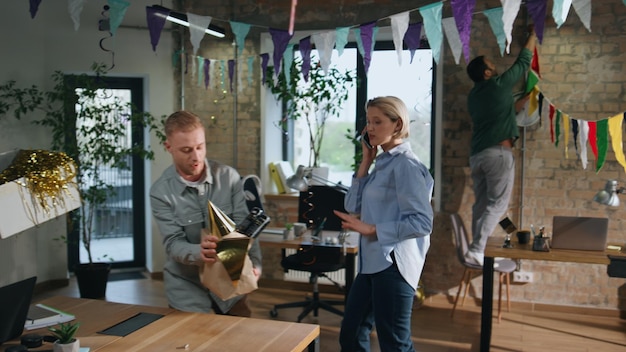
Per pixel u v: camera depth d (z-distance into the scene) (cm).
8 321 208
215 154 634
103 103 658
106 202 681
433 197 564
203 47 630
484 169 509
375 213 289
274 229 520
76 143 584
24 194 221
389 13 570
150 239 663
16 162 237
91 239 682
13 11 575
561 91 528
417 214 272
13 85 577
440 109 555
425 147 596
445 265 564
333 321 519
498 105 497
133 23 629
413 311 548
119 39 630
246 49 616
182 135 239
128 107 666
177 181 258
